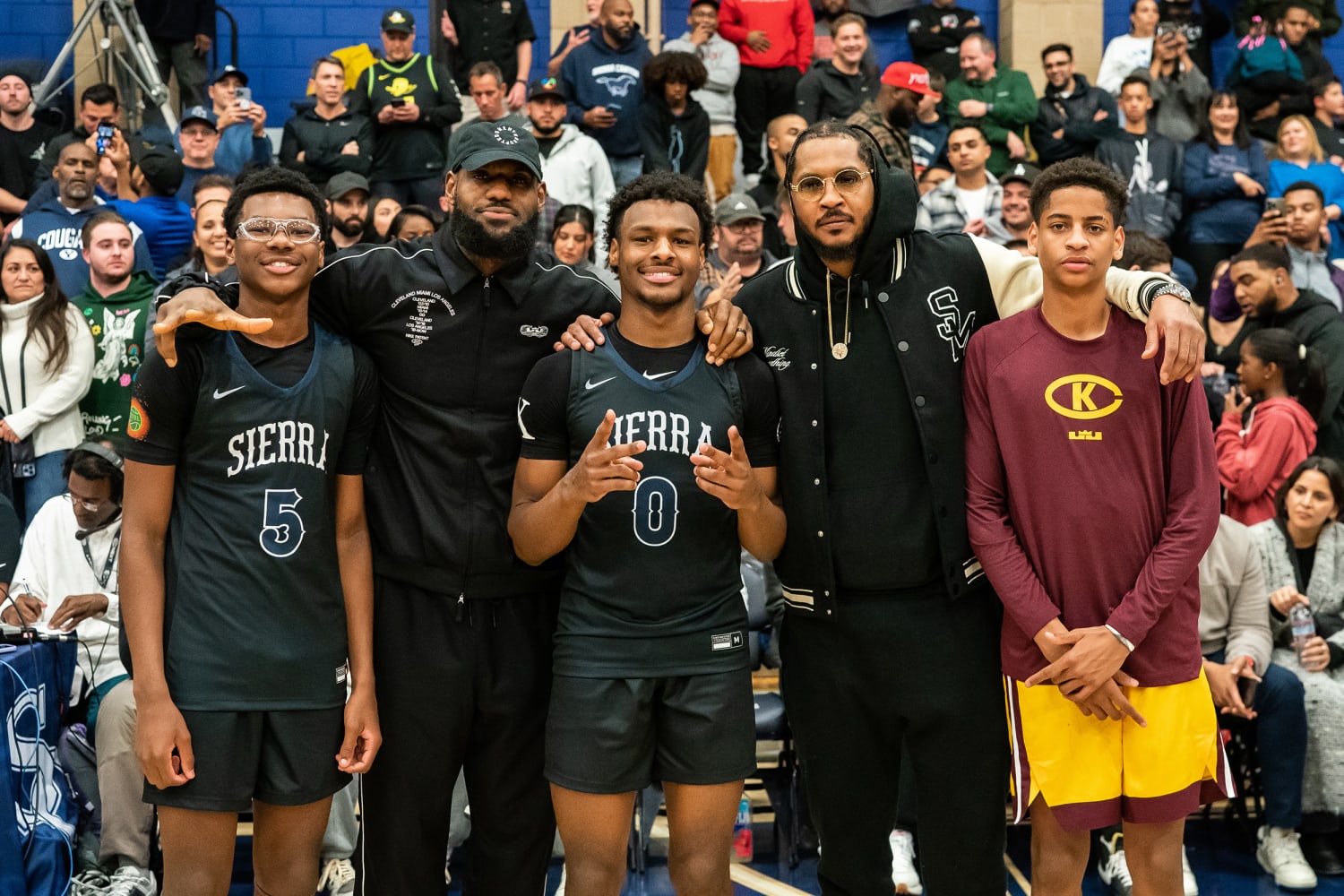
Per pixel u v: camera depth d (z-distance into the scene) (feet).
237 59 28.04
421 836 9.68
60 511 14.15
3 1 27.17
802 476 9.46
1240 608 14.30
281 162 22.90
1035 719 9.22
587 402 9.01
